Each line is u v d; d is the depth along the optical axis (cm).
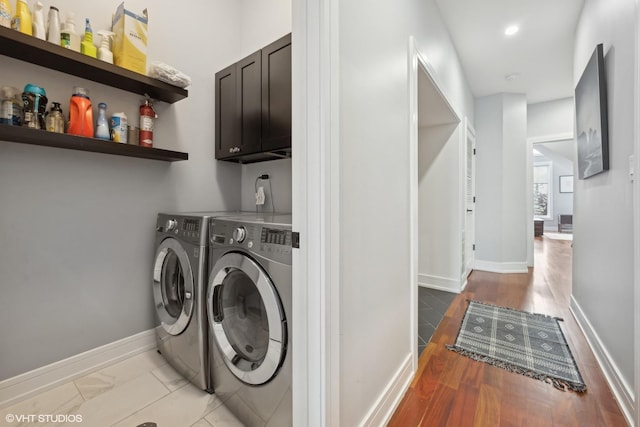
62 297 153
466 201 354
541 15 238
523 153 404
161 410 133
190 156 210
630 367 131
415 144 164
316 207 90
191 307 147
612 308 154
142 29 165
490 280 362
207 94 220
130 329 179
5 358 136
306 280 93
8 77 134
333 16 92
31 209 143
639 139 117
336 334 94
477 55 304
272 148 180
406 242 157
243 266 118
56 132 134
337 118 94
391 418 130
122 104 173
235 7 240
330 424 92
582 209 221
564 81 364
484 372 163
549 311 255
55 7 141
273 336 106
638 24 116
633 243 130
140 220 184
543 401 139
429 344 195
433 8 209
